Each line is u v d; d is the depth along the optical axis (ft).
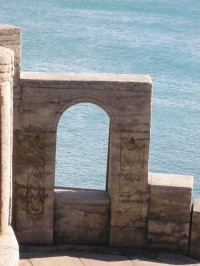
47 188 110.01
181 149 210.79
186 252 111.04
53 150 108.99
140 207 110.32
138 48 396.78
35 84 106.63
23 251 109.09
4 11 557.74
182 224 110.32
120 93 107.04
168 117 246.88
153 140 217.36
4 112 69.41
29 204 110.32
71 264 106.63
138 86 106.73
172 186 109.40
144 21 527.40
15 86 106.42
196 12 605.31
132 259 108.88
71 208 110.83
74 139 210.79
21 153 108.78
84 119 231.50
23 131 108.06
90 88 107.04
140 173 109.40
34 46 387.96
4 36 104.17
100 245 111.75
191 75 327.47
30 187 109.81
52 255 108.58
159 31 472.44
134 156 108.78
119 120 107.76
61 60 354.13
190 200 109.50
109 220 111.14
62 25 482.28
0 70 68.69
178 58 370.53
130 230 110.93
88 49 387.55
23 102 107.14
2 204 70.69
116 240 111.14
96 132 218.79
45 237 111.04
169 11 605.31
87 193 112.16
